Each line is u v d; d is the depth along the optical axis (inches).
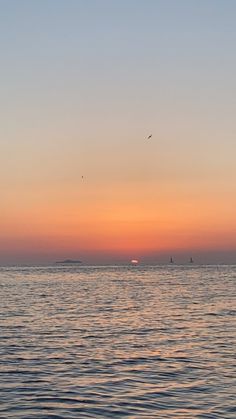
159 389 745.0
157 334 1311.5
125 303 2342.5
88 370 875.4
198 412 629.9
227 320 1614.2
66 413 632.4
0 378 815.1
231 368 880.3
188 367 893.2
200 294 2935.5
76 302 2415.1
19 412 635.5
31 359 969.5
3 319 1652.3
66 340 1207.6
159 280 5211.6
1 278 6240.2
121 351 1056.2
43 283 4734.3
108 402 679.7
